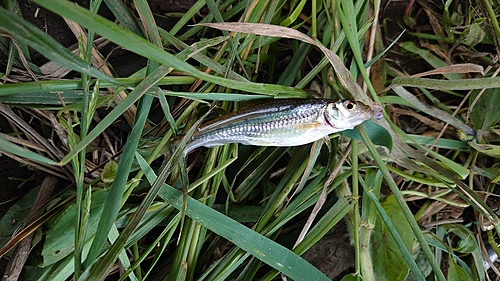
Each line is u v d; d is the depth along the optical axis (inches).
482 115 8.9
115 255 5.9
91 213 7.0
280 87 7.3
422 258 8.7
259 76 8.8
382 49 9.2
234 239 6.8
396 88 8.3
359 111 7.0
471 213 9.3
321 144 7.7
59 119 7.3
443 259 9.2
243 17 7.6
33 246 7.3
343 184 8.1
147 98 6.7
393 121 9.3
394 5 9.6
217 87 7.8
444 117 8.7
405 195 9.1
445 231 9.1
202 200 7.4
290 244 8.2
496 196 9.3
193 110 7.7
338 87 7.9
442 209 9.2
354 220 7.4
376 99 7.6
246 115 7.2
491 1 9.0
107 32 5.1
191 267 7.4
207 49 8.4
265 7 7.7
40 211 7.7
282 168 8.9
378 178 8.1
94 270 5.8
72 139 6.4
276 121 7.2
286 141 7.3
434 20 9.6
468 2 9.5
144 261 8.2
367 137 7.3
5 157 8.3
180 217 6.9
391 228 7.1
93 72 5.5
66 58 5.2
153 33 7.0
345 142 8.3
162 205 7.4
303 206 7.7
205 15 8.9
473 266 8.9
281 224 7.5
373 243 8.0
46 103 7.2
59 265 6.9
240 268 7.9
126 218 7.4
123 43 5.3
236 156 7.4
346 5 7.3
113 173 7.1
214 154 7.6
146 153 7.4
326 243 8.6
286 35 6.9
